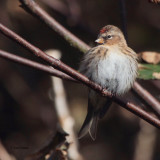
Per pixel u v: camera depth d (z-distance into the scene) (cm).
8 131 1267
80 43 846
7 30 609
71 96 1242
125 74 823
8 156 955
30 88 1262
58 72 687
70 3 1123
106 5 1232
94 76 821
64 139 712
